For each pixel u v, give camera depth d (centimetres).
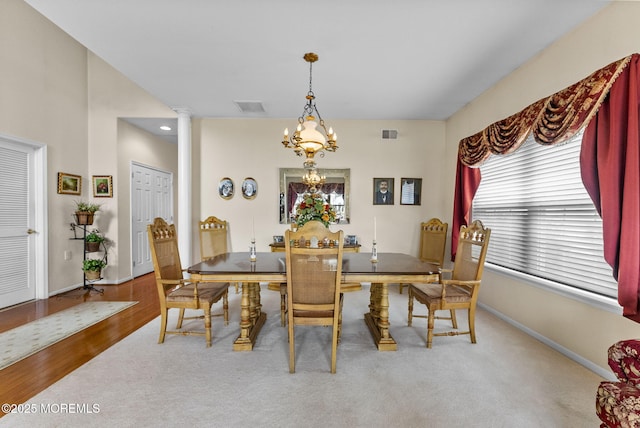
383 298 230
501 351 223
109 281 422
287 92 331
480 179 340
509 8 192
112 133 420
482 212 340
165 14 201
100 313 303
